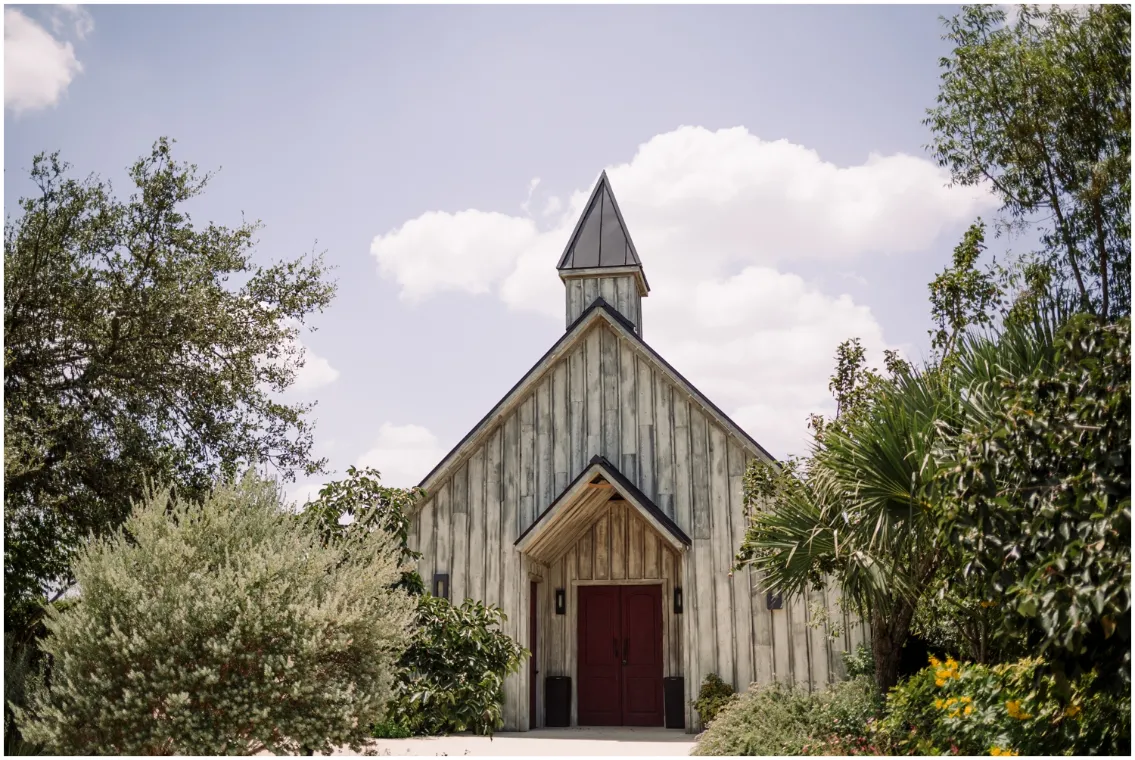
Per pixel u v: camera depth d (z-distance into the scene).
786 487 9.76
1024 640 6.50
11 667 9.28
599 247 18.28
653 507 15.09
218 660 6.75
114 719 6.60
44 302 11.16
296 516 9.05
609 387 16.11
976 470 6.03
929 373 8.57
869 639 14.12
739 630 14.65
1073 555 5.35
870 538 8.09
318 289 13.32
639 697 16.64
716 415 15.35
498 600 15.41
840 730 9.11
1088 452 5.64
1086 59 13.57
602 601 17.11
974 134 15.02
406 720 9.81
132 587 6.92
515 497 15.84
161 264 12.05
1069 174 14.06
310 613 6.98
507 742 13.21
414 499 11.50
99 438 11.33
